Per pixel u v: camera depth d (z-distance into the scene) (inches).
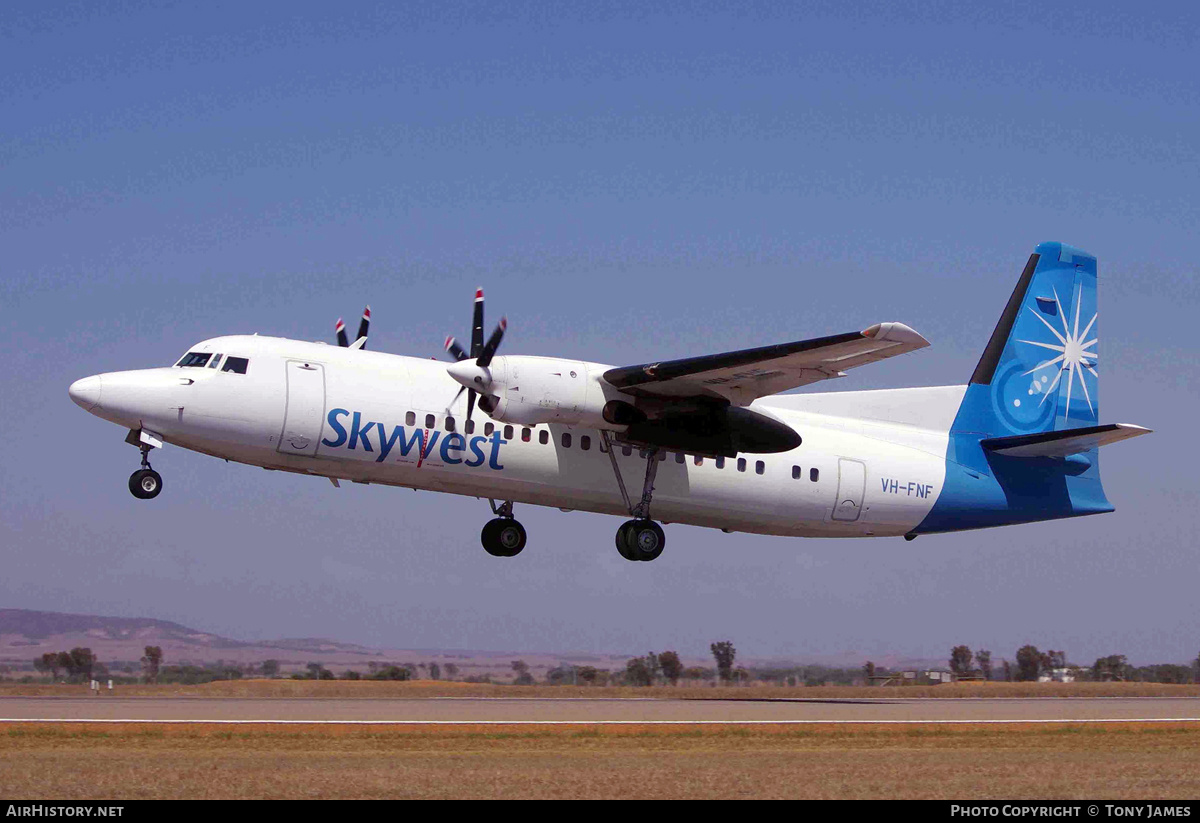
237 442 1958.7
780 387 2084.2
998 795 1118.4
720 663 3009.4
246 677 2785.4
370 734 1432.1
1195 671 3262.8
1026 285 2536.9
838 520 2343.8
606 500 2171.5
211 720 1492.4
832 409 2393.0
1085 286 2588.6
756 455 2255.2
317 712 1651.1
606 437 2144.4
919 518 2406.5
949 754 1412.4
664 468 2194.9
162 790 1066.1
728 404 2144.4
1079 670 3344.0
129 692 2149.4
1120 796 1127.0
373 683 2310.5
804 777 1184.8
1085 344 2576.3
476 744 1390.3
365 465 2026.3
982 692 2696.9
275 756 1270.9
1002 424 2488.9
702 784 1130.7
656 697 2406.5
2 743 1321.4
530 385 2006.6
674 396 2101.4
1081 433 2347.4
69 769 1162.0
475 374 1979.6
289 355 2005.4
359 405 1996.8
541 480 2116.1
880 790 1124.5
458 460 2053.4
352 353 2066.9
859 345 1872.5
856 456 2336.4
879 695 2615.7
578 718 1647.4
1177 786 1181.7
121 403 1903.3
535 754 1327.5
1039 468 2501.2
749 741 1485.0
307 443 1979.6
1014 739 1579.7
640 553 2175.2
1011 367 2509.8
